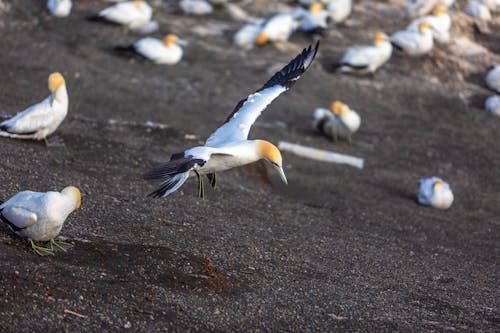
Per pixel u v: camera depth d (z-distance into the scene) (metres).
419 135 22.73
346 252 12.93
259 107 10.26
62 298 8.59
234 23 28.75
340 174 19.17
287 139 21.00
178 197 13.91
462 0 31.30
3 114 17.66
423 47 26.88
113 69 23.75
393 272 12.30
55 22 25.94
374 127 22.94
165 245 11.09
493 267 13.73
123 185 13.84
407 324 10.00
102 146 16.30
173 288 9.55
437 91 25.80
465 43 28.17
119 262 9.88
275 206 15.17
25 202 9.40
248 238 12.41
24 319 8.02
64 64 23.17
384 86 25.66
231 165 9.71
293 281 10.86
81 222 11.18
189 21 28.31
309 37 27.95
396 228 15.64
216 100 22.88
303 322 9.49
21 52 23.39
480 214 17.86
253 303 9.73
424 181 18.05
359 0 31.23
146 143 17.34
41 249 9.59
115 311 8.62
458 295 11.62
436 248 14.52
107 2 28.22
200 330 8.70
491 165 21.27
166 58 24.47
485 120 24.36
